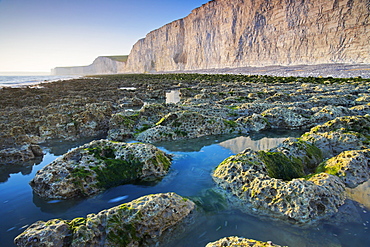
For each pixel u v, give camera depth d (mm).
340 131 6871
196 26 76625
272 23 56812
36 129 9789
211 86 25047
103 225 3436
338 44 46406
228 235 3506
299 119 9695
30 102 16188
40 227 3314
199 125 8859
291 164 5340
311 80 25828
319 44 49156
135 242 3402
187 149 7301
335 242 3260
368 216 3773
